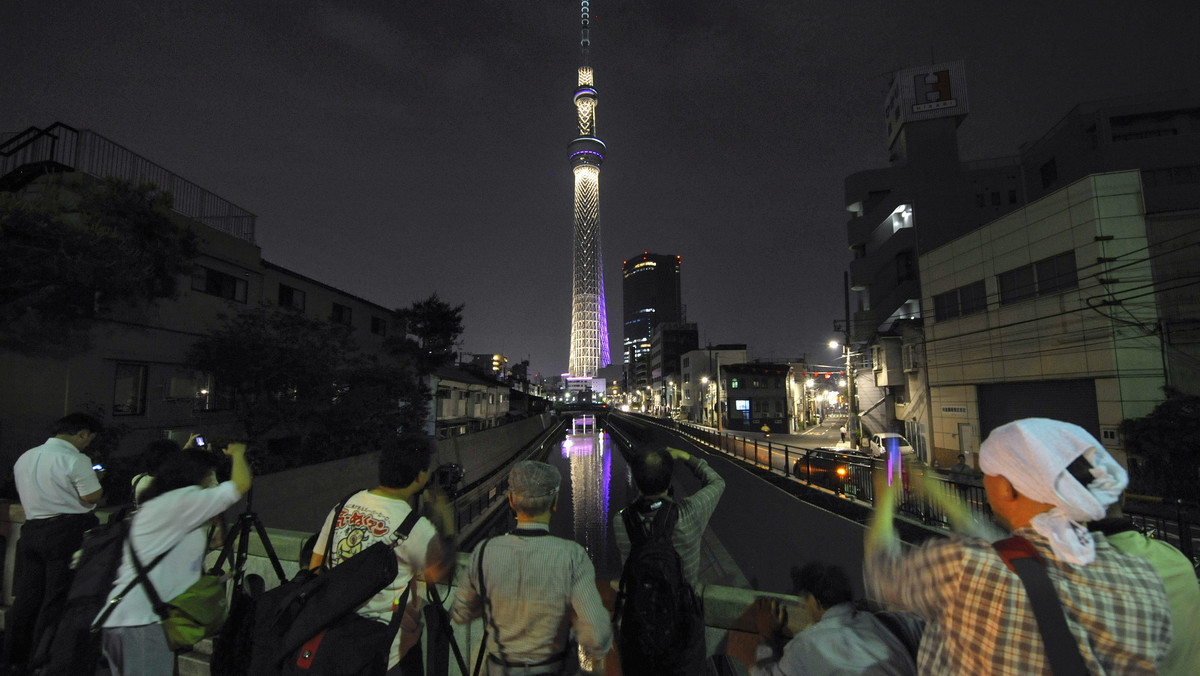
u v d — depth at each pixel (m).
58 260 9.85
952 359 25.56
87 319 11.73
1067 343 19.25
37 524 3.35
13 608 3.30
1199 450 14.74
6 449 10.55
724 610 2.64
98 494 3.61
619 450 58.69
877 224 45.09
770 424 68.06
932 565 1.42
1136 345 17.30
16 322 10.73
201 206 16.44
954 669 1.32
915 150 44.34
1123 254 17.81
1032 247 20.91
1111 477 1.34
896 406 34.25
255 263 18.00
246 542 2.92
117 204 11.49
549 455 51.41
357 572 2.18
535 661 2.09
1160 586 1.28
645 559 2.21
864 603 2.05
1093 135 35.06
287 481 11.72
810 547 9.23
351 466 14.44
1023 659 1.18
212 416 15.42
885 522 1.77
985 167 43.62
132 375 13.14
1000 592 1.24
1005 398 22.47
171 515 2.48
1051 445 1.35
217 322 15.83
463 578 2.32
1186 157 31.77
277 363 14.08
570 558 2.15
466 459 26.27
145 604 2.41
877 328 42.56
